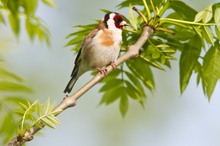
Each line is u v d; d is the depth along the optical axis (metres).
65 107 7.62
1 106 10.12
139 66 10.51
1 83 9.93
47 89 19.11
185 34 10.24
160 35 10.27
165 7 9.62
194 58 10.24
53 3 9.34
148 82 10.57
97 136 19.78
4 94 10.11
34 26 10.44
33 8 9.07
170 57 10.18
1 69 10.02
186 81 10.30
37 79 18.95
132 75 10.91
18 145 7.07
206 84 9.95
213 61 9.87
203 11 9.19
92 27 10.37
